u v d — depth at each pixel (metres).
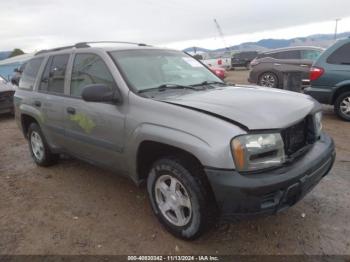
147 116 3.13
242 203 2.59
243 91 3.54
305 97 3.50
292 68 12.49
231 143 2.59
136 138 3.20
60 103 4.27
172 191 3.09
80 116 3.90
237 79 20.16
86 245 3.15
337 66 7.05
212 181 2.63
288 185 2.67
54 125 4.49
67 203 4.01
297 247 2.97
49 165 5.26
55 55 4.67
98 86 3.32
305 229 3.22
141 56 3.95
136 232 3.31
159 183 3.21
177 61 4.24
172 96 3.36
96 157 3.92
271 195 2.64
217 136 2.64
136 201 3.95
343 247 2.94
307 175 2.82
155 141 3.02
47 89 4.69
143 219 3.54
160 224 3.42
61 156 5.68
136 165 3.34
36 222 3.62
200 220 2.86
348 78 6.93
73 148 4.29
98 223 3.52
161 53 4.23
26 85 5.28
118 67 3.61
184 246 3.06
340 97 7.20
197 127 2.76
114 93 3.45
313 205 3.64
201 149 2.66
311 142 3.19
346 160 4.89
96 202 3.99
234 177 2.57
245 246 3.02
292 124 2.85
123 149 3.42
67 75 4.27
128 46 4.11
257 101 3.09
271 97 3.26
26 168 5.35
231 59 31.88
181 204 3.03
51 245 3.18
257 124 2.68
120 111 3.40
